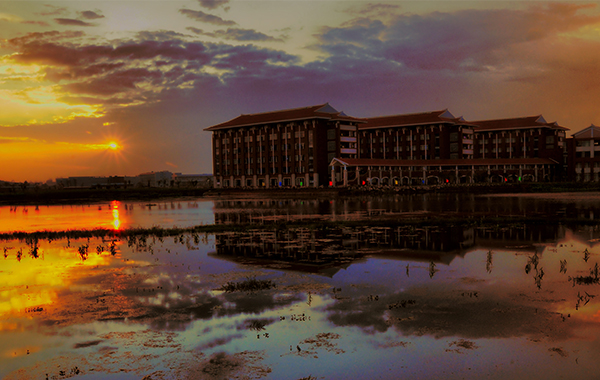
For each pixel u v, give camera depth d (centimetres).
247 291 1435
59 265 1934
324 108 11294
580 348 954
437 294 1356
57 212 5644
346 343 1003
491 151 14500
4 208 6744
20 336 1084
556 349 950
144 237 2698
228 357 946
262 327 1109
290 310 1235
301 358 934
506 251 2052
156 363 927
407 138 12875
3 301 1379
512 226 2916
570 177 12181
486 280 1513
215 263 1917
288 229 3000
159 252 2223
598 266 1695
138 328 1125
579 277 1524
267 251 2177
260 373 874
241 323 1141
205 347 999
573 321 1105
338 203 6066
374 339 1021
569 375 841
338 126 10844
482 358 918
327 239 2516
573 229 2759
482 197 6775
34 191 10806
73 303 1348
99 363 930
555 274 1578
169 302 1338
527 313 1166
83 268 1862
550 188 8950
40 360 948
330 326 1107
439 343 992
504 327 1075
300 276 1625
